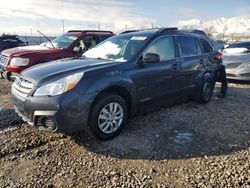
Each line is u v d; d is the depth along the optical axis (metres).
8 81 8.94
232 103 7.26
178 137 4.94
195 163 4.05
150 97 5.42
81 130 4.48
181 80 6.12
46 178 3.69
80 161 4.11
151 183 3.56
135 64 5.11
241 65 9.80
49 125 4.32
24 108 4.43
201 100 6.98
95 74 4.52
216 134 5.10
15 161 4.11
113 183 3.56
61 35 10.28
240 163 4.01
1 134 4.97
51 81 4.34
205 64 6.88
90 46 9.63
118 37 6.05
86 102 4.34
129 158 4.20
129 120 5.66
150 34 5.72
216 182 3.55
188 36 6.59
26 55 8.24
